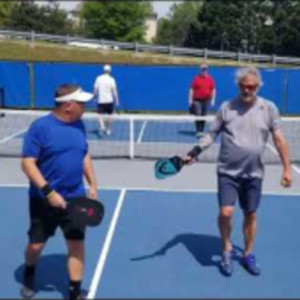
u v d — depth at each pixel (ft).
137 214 27.12
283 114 79.61
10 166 38.55
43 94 80.59
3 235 23.86
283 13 99.71
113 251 21.98
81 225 16.21
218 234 24.21
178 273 19.86
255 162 18.31
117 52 124.98
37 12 179.93
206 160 41.75
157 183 33.83
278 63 98.07
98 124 63.05
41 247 17.02
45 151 16.34
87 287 18.56
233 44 138.51
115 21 254.68
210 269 20.24
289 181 18.47
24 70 80.23
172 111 80.94
